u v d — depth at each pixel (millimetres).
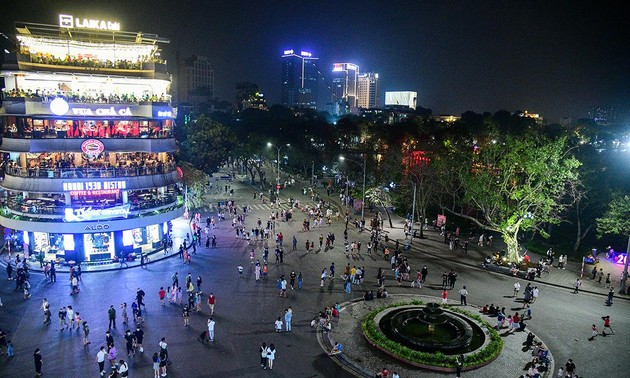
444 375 28688
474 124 118938
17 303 38500
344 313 37438
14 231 53781
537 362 29078
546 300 41219
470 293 42375
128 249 50906
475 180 53375
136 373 28312
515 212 50188
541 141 52375
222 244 56750
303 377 28172
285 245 56781
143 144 52219
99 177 49188
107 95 52562
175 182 57000
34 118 48625
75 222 47406
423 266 49844
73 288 40844
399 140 90875
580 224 56875
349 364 29812
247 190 96500
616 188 52875
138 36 56312
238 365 29391
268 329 34375
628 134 81688
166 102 54875
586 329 35438
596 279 46688
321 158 104812
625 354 31672
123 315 34969
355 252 53562
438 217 66188
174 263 49250
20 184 48344
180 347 31531
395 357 30422
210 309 37688
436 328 34531
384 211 77375
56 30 53469
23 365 29047
